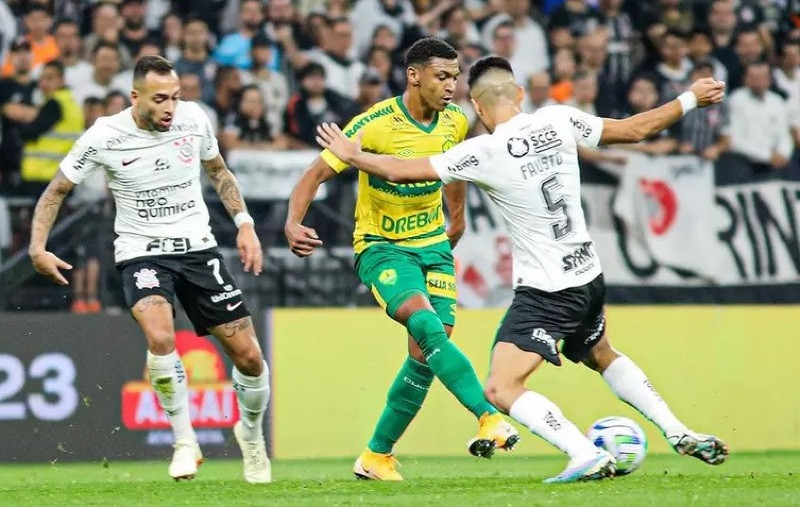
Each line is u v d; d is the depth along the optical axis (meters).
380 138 24.47
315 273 42.53
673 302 45.59
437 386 38.91
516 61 48.62
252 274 42.03
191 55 45.31
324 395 38.34
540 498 18.44
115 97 42.75
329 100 45.34
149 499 19.98
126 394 36.53
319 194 43.03
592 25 49.28
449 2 49.06
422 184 24.52
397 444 38.38
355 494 20.27
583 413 39.91
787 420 41.56
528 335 20.91
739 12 50.91
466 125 25.36
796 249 47.16
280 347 38.16
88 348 36.38
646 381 22.47
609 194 45.50
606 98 48.56
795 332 41.88
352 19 48.34
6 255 41.69
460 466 33.62
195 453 23.17
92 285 40.53
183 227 23.33
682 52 48.84
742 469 31.58
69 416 36.03
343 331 38.75
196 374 36.69
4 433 35.41
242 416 24.03
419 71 24.20
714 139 47.28
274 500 19.27
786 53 49.56
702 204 46.31
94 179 41.62
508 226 21.33
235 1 47.16
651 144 46.16
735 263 46.34
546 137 21.05
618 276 45.25
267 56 45.84
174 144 23.09
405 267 24.39
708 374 41.00
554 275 20.91
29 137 42.38
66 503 19.52
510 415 20.84
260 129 44.44
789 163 48.12
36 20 43.91
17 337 35.84
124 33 45.09
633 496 18.52
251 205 43.06
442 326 23.44
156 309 22.67
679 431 21.89
